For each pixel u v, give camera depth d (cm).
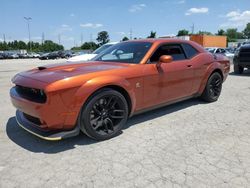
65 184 244
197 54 495
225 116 450
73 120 307
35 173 264
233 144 330
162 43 425
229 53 1844
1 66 2080
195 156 298
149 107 403
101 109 335
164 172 264
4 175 260
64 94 294
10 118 444
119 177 255
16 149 319
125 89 349
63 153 308
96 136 333
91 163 283
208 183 244
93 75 321
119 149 317
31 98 307
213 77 532
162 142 338
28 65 2262
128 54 412
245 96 617
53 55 4203
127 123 411
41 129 315
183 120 427
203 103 541
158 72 395
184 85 458
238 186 239
